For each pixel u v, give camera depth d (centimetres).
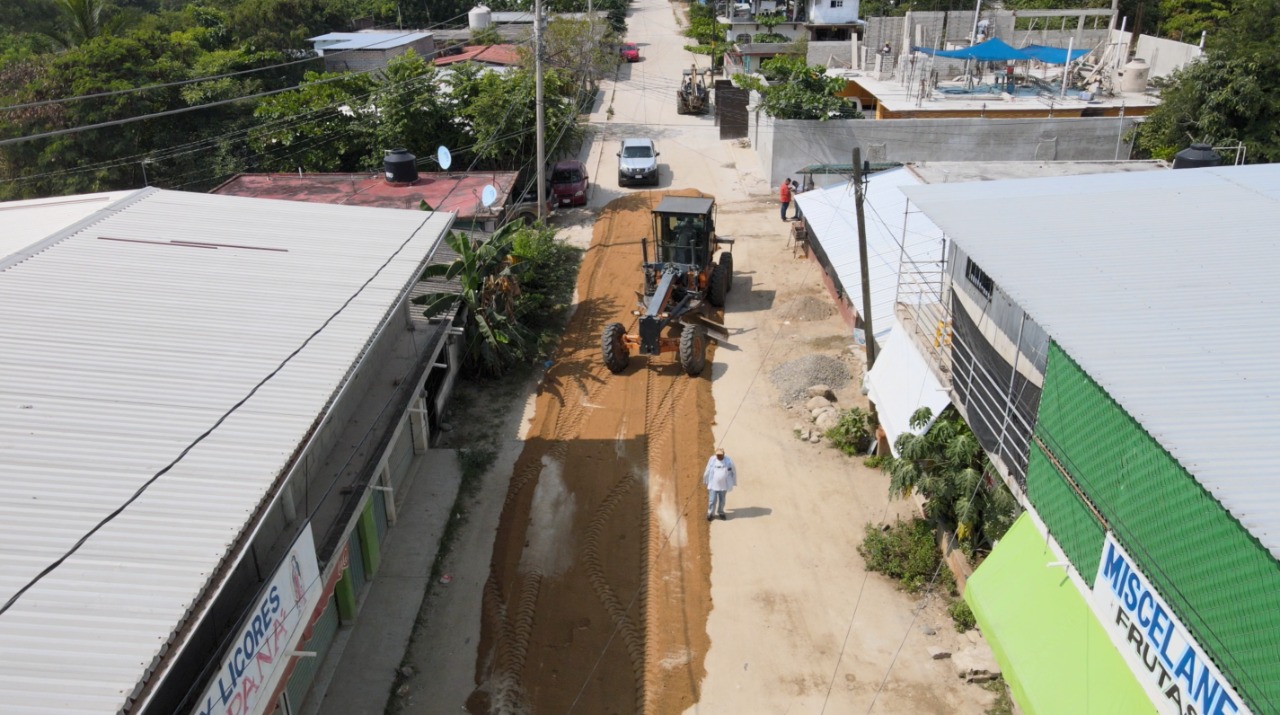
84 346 1047
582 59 4706
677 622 1298
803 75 3256
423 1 6222
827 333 2197
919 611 1304
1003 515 1207
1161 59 3756
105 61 3250
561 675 1208
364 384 1427
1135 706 792
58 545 726
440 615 1320
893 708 1142
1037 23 4544
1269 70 2717
